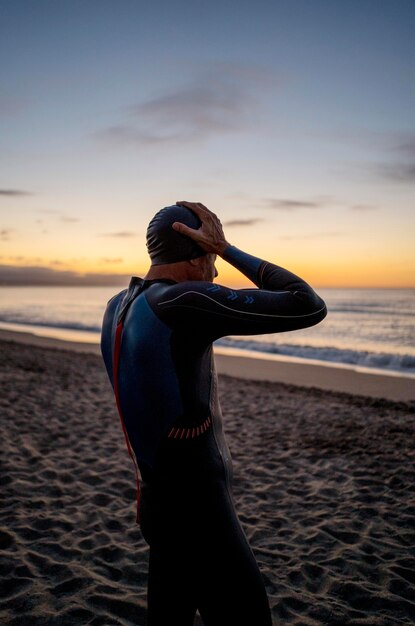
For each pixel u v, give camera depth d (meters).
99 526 3.69
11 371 10.59
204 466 1.38
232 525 1.39
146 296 1.36
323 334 27.78
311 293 1.29
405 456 5.51
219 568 1.35
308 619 2.61
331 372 13.48
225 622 1.36
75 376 10.69
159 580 1.41
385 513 4.03
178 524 1.36
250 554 1.40
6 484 4.39
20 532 3.52
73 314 44.56
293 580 3.03
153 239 1.41
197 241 1.38
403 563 3.21
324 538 3.60
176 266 1.39
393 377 12.58
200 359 1.35
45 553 3.24
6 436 5.80
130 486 4.55
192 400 1.34
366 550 3.40
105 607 2.65
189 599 1.44
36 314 44.06
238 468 5.21
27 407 7.34
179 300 1.27
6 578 2.90
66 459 5.20
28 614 2.55
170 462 1.36
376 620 2.60
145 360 1.32
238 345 20.73
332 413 7.84
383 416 7.61
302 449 5.86
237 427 6.96
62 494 4.29
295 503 4.29
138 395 1.35
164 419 1.34
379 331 29.45
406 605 2.74
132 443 1.42
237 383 11.23
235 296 1.25
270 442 6.18
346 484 4.71
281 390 10.26
